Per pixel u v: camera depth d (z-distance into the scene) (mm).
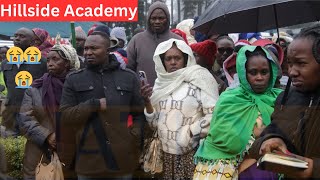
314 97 2848
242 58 3795
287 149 2902
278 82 4246
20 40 5035
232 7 4605
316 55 2752
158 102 4512
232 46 5473
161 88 4543
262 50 3822
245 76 3783
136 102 4449
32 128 4656
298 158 2689
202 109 4441
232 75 4773
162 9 4977
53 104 4668
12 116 4953
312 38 2785
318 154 2748
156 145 4484
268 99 3766
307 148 2793
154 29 5035
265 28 5496
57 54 4734
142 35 5113
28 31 5062
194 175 3891
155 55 4590
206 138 3930
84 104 4309
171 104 4453
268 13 5441
